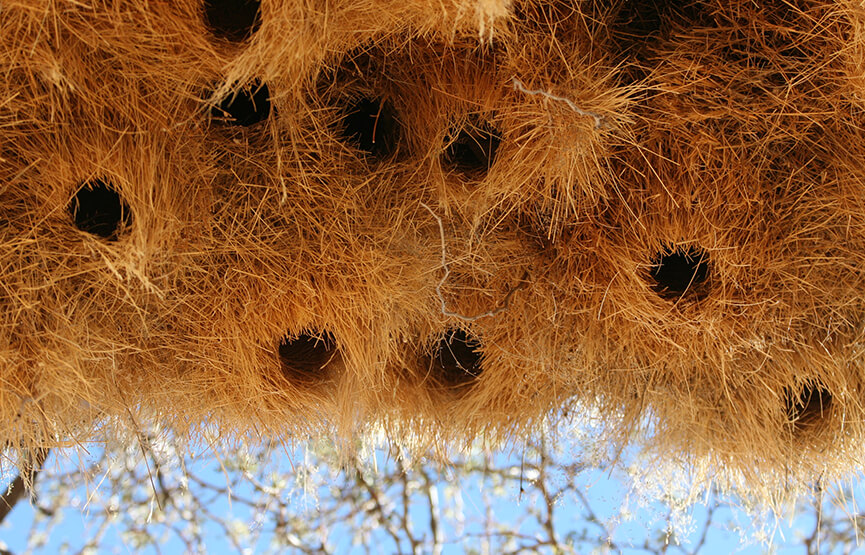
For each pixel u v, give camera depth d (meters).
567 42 2.43
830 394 2.57
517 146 2.44
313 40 2.37
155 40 2.37
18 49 2.34
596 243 2.50
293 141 2.46
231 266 2.48
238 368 2.52
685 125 2.46
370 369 2.51
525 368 2.57
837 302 2.48
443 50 2.44
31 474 2.56
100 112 2.38
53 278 2.42
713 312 2.49
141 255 2.38
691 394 2.55
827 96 2.44
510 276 2.54
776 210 2.47
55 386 2.44
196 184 2.45
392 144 2.54
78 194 2.50
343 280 2.48
